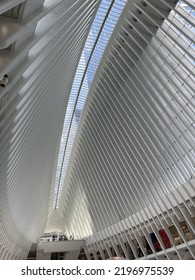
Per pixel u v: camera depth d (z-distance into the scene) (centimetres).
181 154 1662
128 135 2044
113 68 1966
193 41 1183
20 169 1430
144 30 1562
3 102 736
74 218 3516
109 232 2678
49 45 909
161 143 1783
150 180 2003
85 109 2455
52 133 1895
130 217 2312
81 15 1191
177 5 1237
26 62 749
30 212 2167
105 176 2538
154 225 2080
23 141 1239
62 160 3238
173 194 1789
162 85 1548
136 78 1788
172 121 1600
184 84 1447
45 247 3228
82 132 2666
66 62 1384
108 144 2341
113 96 2086
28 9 592
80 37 1442
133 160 2111
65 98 1941
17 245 2086
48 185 2784
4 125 874
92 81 2192
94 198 2812
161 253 2033
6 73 645
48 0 680
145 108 1806
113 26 1747
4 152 1038
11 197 1485
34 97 1061
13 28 564
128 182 2222
